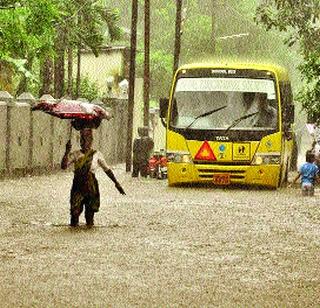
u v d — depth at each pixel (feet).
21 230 99.09
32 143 204.54
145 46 240.12
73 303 59.77
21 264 75.51
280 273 73.20
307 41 221.05
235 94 171.22
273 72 172.24
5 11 182.29
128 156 227.40
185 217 115.03
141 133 205.26
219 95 171.22
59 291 63.98
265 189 172.24
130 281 68.28
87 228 101.50
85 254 81.51
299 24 220.23
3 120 188.55
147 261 78.13
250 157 168.96
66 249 84.48
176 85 172.65
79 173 102.47
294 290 65.72
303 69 189.78
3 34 184.65
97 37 257.14
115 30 272.31
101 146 264.31
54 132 218.38
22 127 198.49
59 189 160.86
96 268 74.02
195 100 171.63
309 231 102.27
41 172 211.00
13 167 194.49
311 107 190.49
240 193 160.25
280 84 174.50
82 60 385.70
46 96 212.02
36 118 206.69
